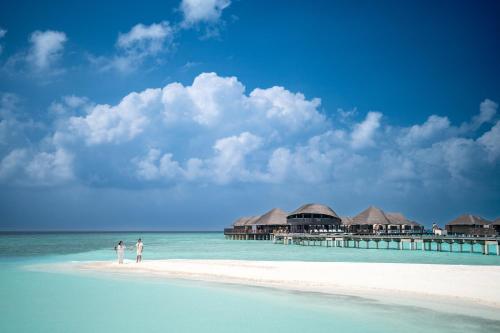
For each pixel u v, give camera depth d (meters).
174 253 56.69
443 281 23.52
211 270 30.41
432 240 56.06
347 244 67.44
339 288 22.56
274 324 16.38
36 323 17.02
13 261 41.72
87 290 23.66
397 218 80.44
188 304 19.81
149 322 17.00
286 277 26.17
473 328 15.27
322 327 15.88
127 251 62.09
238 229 120.31
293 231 83.56
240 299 20.59
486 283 22.83
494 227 66.25
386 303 19.06
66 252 58.31
